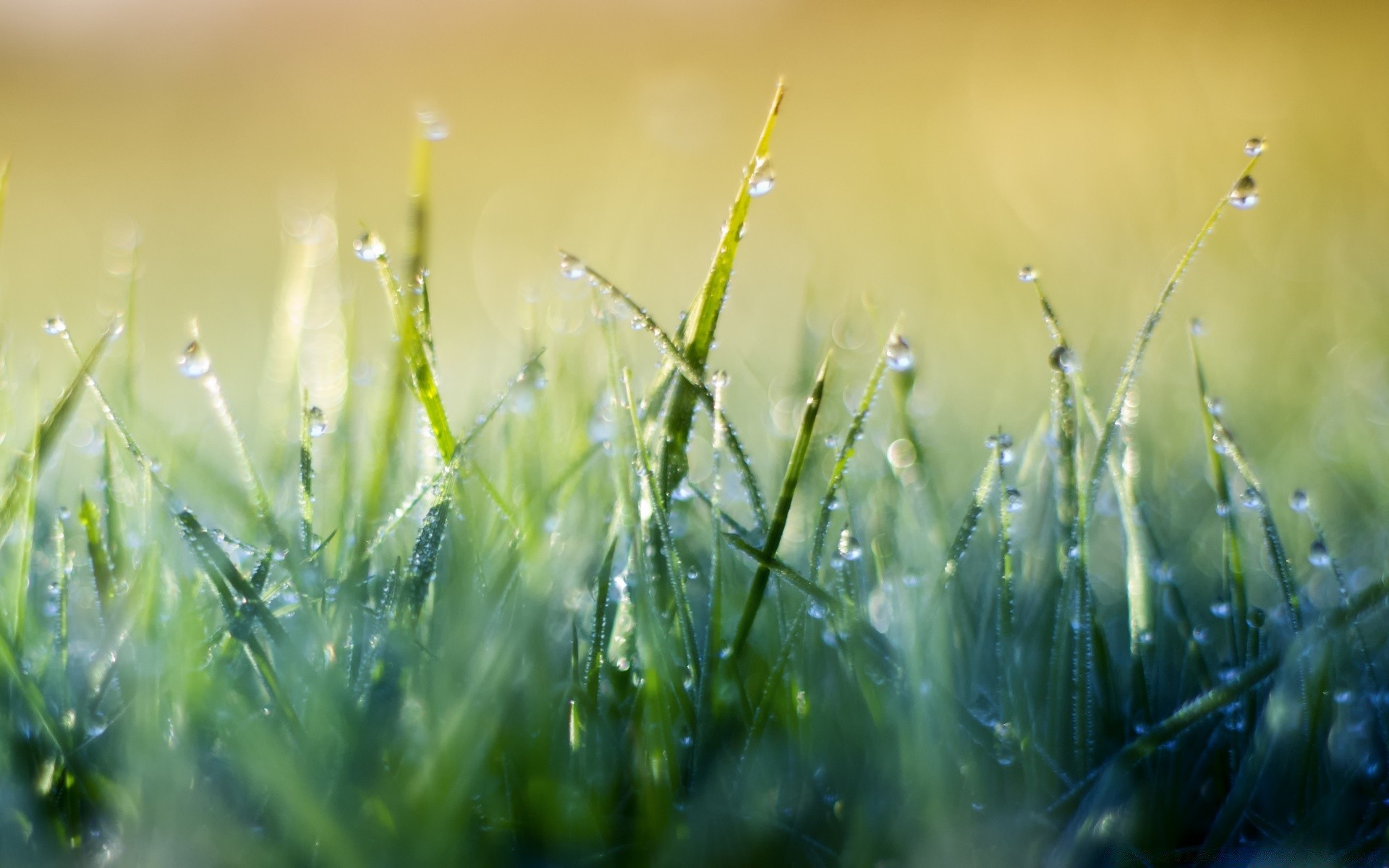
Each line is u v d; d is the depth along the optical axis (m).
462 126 1.78
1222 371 0.41
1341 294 0.50
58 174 1.54
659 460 0.28
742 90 1.93
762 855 0.26
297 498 0.30
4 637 0.27
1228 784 0.27
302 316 0.33
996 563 0.29
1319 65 1.38
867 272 0.65
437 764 0.26
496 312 0.56
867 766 0.27
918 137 1.33
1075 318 0.50
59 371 0.43
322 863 0.26
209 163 1.58
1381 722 0.27
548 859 0.26
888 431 0.32
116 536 0.28
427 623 0.28
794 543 0.30
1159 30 1.80
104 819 0.26
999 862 0.26
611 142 1.52
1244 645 0.28
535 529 0.28
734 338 0.46
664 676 0.27
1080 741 0.27
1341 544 0.31
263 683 0.27
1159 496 0.32
